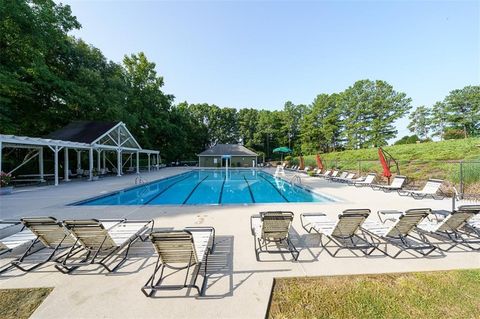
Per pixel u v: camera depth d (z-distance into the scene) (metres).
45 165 18.39
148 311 2.44
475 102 32.38
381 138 31.84
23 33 14.88
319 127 41.69
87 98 19.56
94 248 3.66
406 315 2.41
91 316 2.36
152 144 33.78
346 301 2.64
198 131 48.38
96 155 24.59
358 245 4.14
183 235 2.73
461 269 3.33
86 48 22.70
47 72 15.70
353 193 10.12
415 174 12.51
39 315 2.37
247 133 53.38
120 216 6.14
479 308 2.51
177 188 14.12
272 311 2.48
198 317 2.35
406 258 3.70
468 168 9.42
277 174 21.39
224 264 3.50
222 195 11.61
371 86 35.09
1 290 2.82
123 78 29.53
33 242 3.82
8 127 14.92
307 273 3.23
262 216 3.81
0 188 9.85
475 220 5.05
